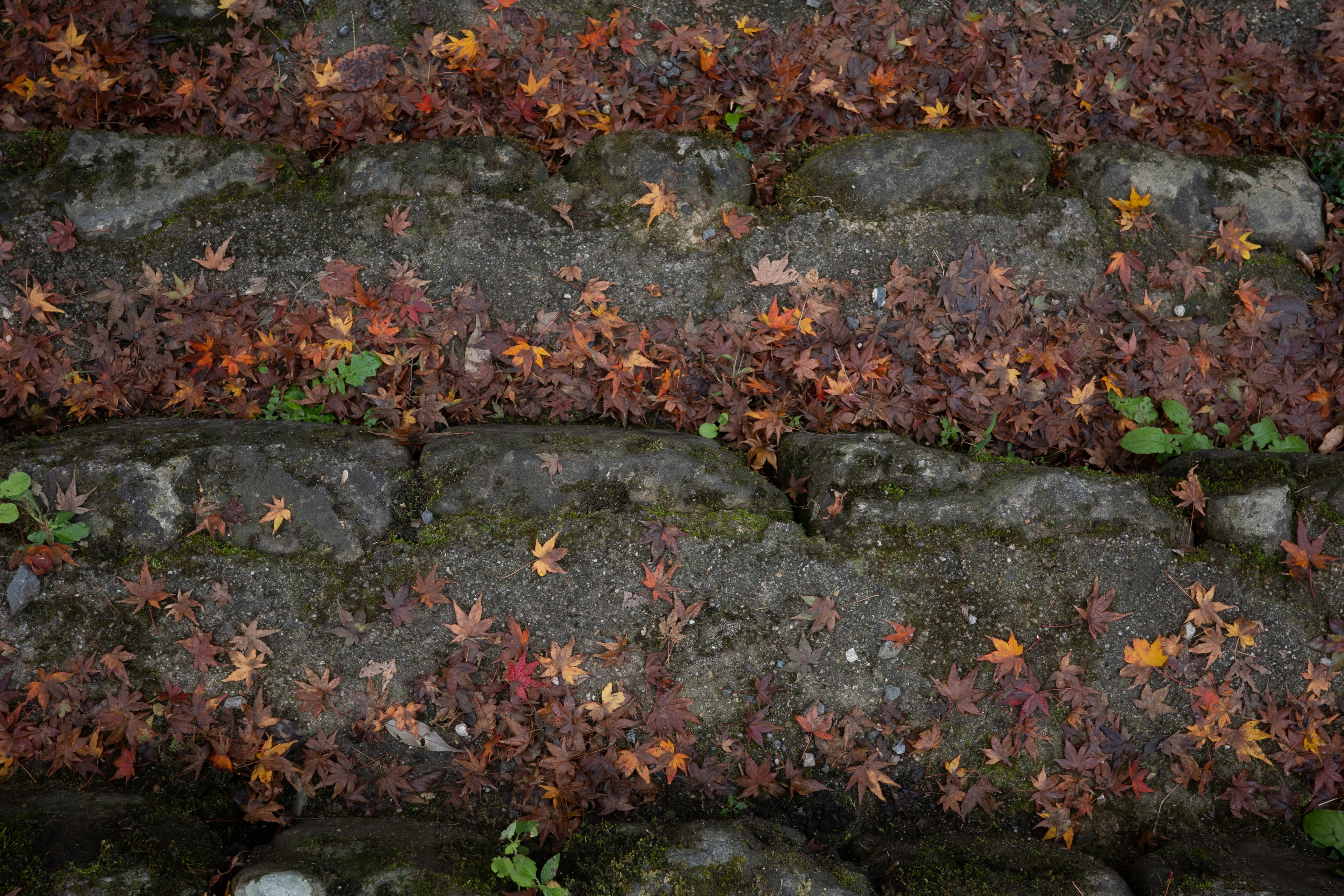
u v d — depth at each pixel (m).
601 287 2.55
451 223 2.56
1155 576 2.39
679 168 2.58
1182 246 2.61
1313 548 2.37
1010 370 2.54
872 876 2.28
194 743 2.33
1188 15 2.76
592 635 2.36
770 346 2.55
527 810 2.31
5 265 2.52
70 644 2.32
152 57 2.66
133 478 2.36
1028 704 2.36
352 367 2.49
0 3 2.62
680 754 2.35
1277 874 2.28
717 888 2.21
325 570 2.36
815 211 2.59
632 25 2.69
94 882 2.18
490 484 2.39
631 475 2.40
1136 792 2.36
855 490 2.43
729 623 2.37
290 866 2.21
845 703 2.37
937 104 2.70
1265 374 2.55
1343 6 2.75
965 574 2.39
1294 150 2.71
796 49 2.71
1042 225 2.60
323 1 2.70
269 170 2.58
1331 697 2.38
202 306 2.52
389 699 2.35
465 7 2.69
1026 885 2.25
